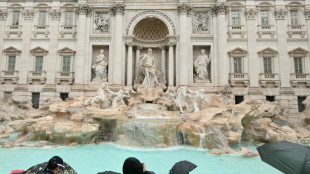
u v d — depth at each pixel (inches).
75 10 1272.1
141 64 1194.6
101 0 1251.2
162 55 1270.9
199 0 1245.1
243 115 855.7
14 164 486.0
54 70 1235.2
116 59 1184.8
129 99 1066.7
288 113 1119.0
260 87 1197.7
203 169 475.8
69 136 717.3
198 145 692.7
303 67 1203.9
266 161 213.6
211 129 705.6
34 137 768.9
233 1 1250.0
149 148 692.1
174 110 999.0
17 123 774.5
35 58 1261.1
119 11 1216.8
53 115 832.3
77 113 820.6
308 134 949.2
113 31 1225.4
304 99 1187.3
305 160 188.4
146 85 1157.7
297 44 1221.1
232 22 1254.9
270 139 810.8
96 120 813.2
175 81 1228.5
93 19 1254.9
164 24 1249.4
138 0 1244.5
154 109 935.7
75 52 1240.8
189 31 1222.9
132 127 732.0
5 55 1258.0
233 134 716.0
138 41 1288.1
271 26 1234.6
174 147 707.4
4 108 1054.4
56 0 1275.8
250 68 1206.9
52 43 1254.3
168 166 494.9
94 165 491.8
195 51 1266.0
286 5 1237.7
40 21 1286.9
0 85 1235.9
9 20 1284.4
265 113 959.0
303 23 1232.8
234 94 1194.6
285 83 1189.7
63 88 1222.3
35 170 229.3
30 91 1226.6
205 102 949.8
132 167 161.0
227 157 586.2
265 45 1229.1
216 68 1198.3
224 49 1187.9
